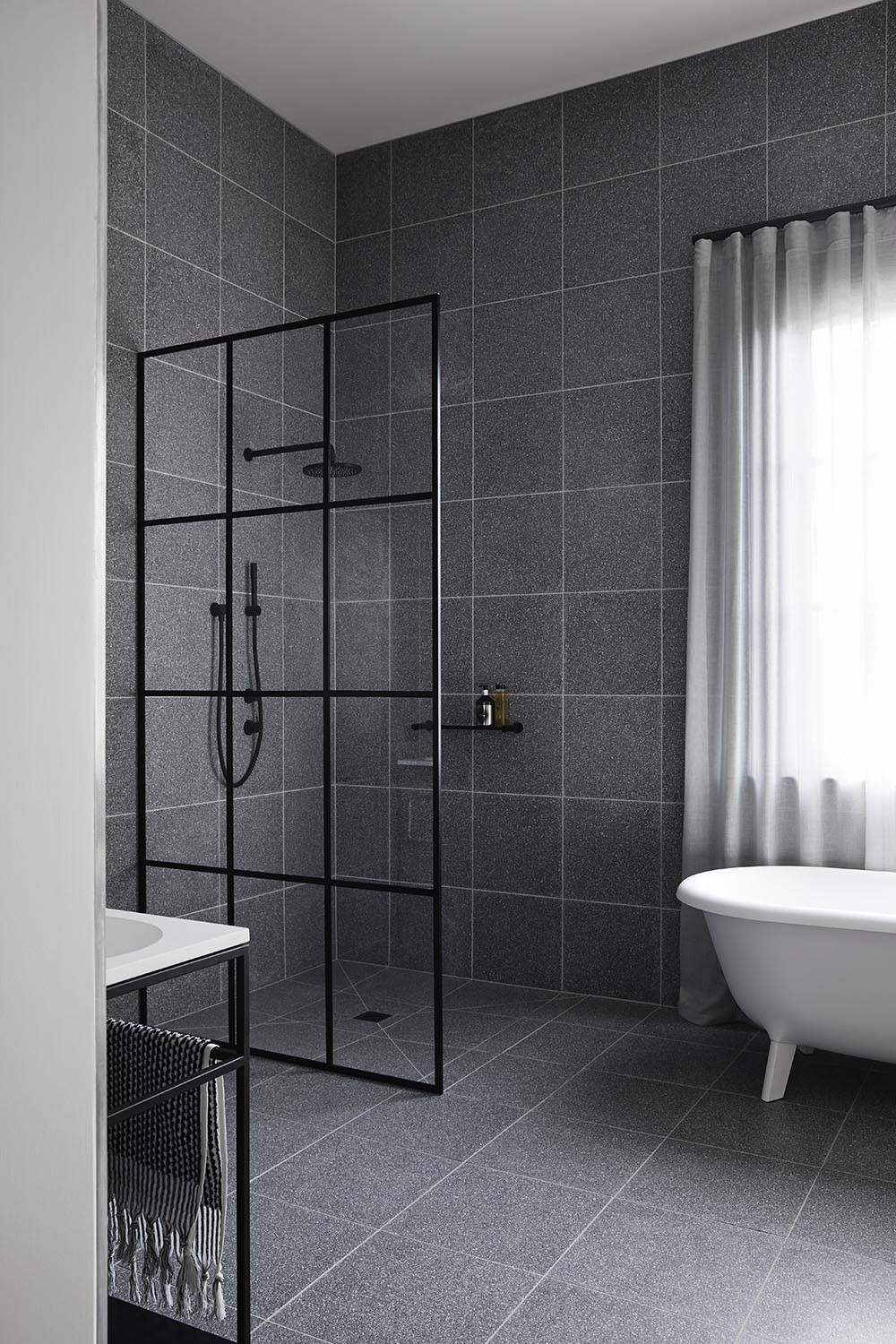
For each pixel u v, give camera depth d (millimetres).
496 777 4012
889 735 3234
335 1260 2057
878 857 3227
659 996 3736
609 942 3816
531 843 3947
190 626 3324
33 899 824
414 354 2988
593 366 3842
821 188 3465
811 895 3254
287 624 3180
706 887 3088
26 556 817
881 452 3256
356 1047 3070
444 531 4113
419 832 2979
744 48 3584
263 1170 2447
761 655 3391
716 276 3553
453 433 4098
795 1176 2422
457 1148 2568
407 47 3580
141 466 3377
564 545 3889
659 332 3729
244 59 3654
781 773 3393
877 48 3383
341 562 3100
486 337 4043
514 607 3975
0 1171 796
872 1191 2348
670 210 3711
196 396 3311
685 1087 2965
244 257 3838
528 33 3514
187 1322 1831
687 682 3521
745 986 2896
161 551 3367
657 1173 2436
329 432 3119
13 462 807
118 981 1520
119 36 3305
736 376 3443
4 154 802
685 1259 2061
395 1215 2234
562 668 3889
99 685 875
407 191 4199
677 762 3695
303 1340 1794
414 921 2992
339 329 3107
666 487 3715
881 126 3377
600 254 3832
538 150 3947
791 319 3381
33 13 826
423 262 4168
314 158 4227
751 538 3438
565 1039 3361
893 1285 1969
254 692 3232
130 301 3355
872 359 3256
